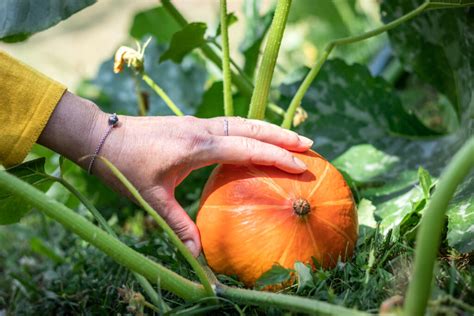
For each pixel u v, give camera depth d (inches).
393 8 44.2
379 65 57.7
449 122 47.1
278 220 29.7
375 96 45.1
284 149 31.1
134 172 31.2
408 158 43.1
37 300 39.2
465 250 31.2
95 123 31.5
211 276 30.2
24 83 31.1
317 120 45.2
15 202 34.2
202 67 58.2
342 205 30.7
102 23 96.6
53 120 31.4
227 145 30.6
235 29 83.3
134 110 56.3
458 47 41.9
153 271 28.4
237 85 44.6
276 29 34.2
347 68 45.4
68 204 42.4
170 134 31.1
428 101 53.6
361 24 65.2
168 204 31.5
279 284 30.2
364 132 44.8
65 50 89.7
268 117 44.6
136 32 57.9
